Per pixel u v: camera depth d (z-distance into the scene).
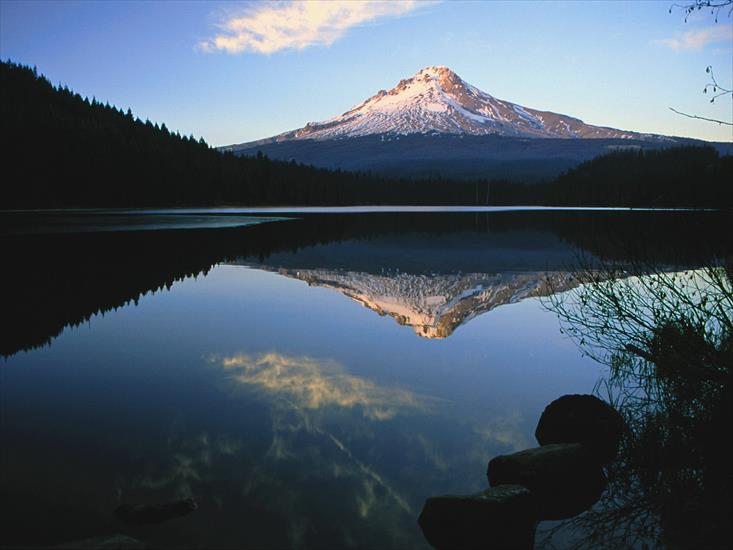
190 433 4.63
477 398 5.60
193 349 7.38
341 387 5.90
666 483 3.95
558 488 3.82
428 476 3.99
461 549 3.19
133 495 3.61
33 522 3.26
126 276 14.26
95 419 4.89
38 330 8.39
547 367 6.64
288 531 3.26
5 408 5.15
